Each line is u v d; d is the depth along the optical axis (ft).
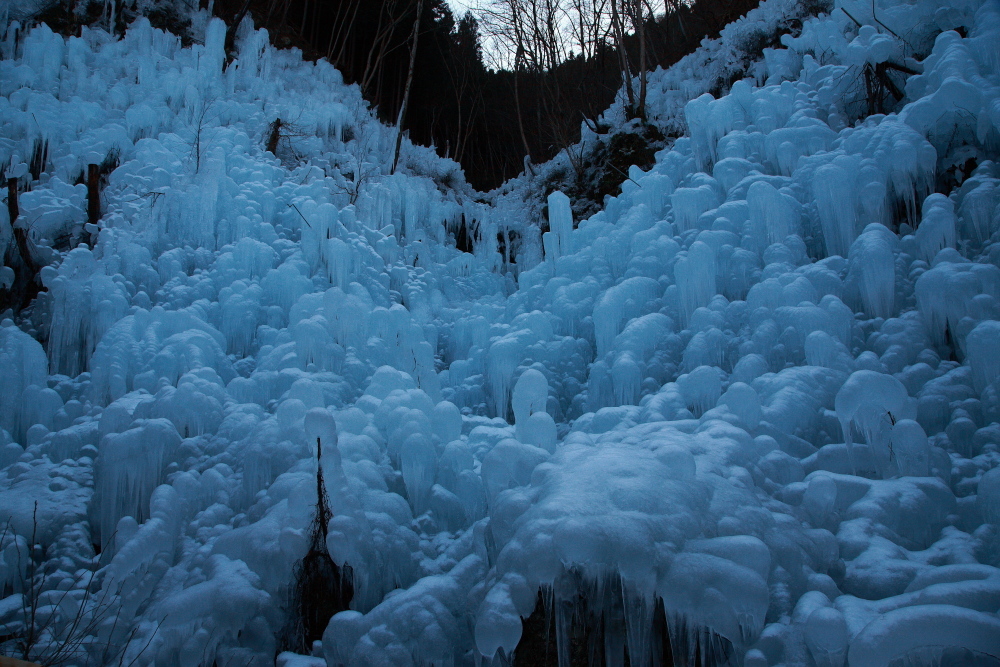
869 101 32.22
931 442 19.25
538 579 15.48
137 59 44.75
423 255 40.45
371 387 24.85
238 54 54.44
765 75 43.55
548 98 67.51
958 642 12.64
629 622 15.14
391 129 58.65
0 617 18.10
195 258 32.32
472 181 75.00
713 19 63.31
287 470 21.39
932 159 25.91
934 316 21.84
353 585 18.65
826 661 13.67
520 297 35.19
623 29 57.82
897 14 33.01
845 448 19.10
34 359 24.98
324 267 33.71
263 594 18.26
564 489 16.65
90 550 20.77
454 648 17.24
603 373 26.71
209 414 23.59
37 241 30.99
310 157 44.32
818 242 27.81
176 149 38.22
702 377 22.71
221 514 21.18
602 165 47.65
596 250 33.45
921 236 24.06
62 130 36.60
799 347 23.11
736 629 14.30
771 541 15.84
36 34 43.24
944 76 27.32
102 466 21.21
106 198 34.14
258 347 29.40
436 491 21.07
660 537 15.14
